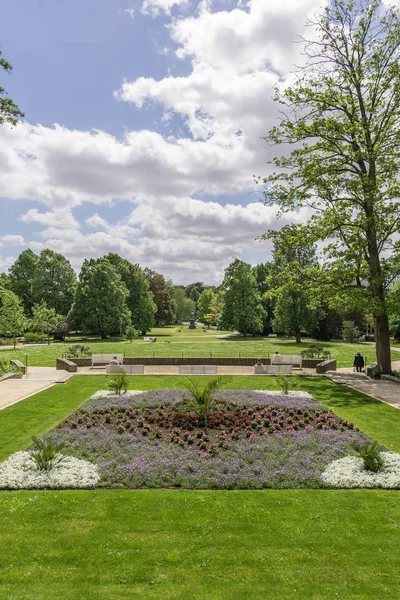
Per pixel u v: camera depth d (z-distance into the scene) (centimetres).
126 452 1028
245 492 824
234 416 1335
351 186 2253
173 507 746
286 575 551
